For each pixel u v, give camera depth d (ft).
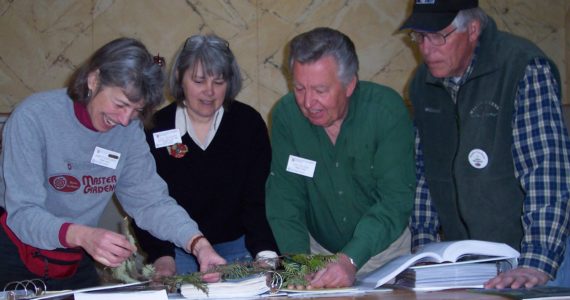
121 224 14.06
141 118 7.84
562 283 7.91
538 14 15.94
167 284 7.06
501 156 8.13
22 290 7.18
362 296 6.50
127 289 6.60
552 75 7.80
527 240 7.33
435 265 7.00
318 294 6.75
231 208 9.80
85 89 7.47
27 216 7.27
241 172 9.76
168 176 9.64
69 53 15.33
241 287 6.73
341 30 15.87
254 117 9.95
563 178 7.41
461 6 8.00
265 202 9.68
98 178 8.09
